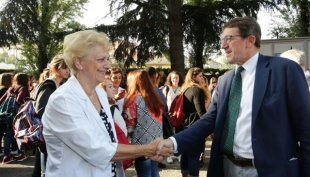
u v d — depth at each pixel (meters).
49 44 17.23
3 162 6.14
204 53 20.53
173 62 15.09
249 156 2.12
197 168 4.38
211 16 15.73
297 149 2.10
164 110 3.99
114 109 2.99
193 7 15.83
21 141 3.55
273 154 2.00
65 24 29.80
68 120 1.78
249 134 2.12
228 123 2.25
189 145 2.39
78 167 1.82
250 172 2.13
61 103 1.80
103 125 1.92
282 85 2.03
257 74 2.12
